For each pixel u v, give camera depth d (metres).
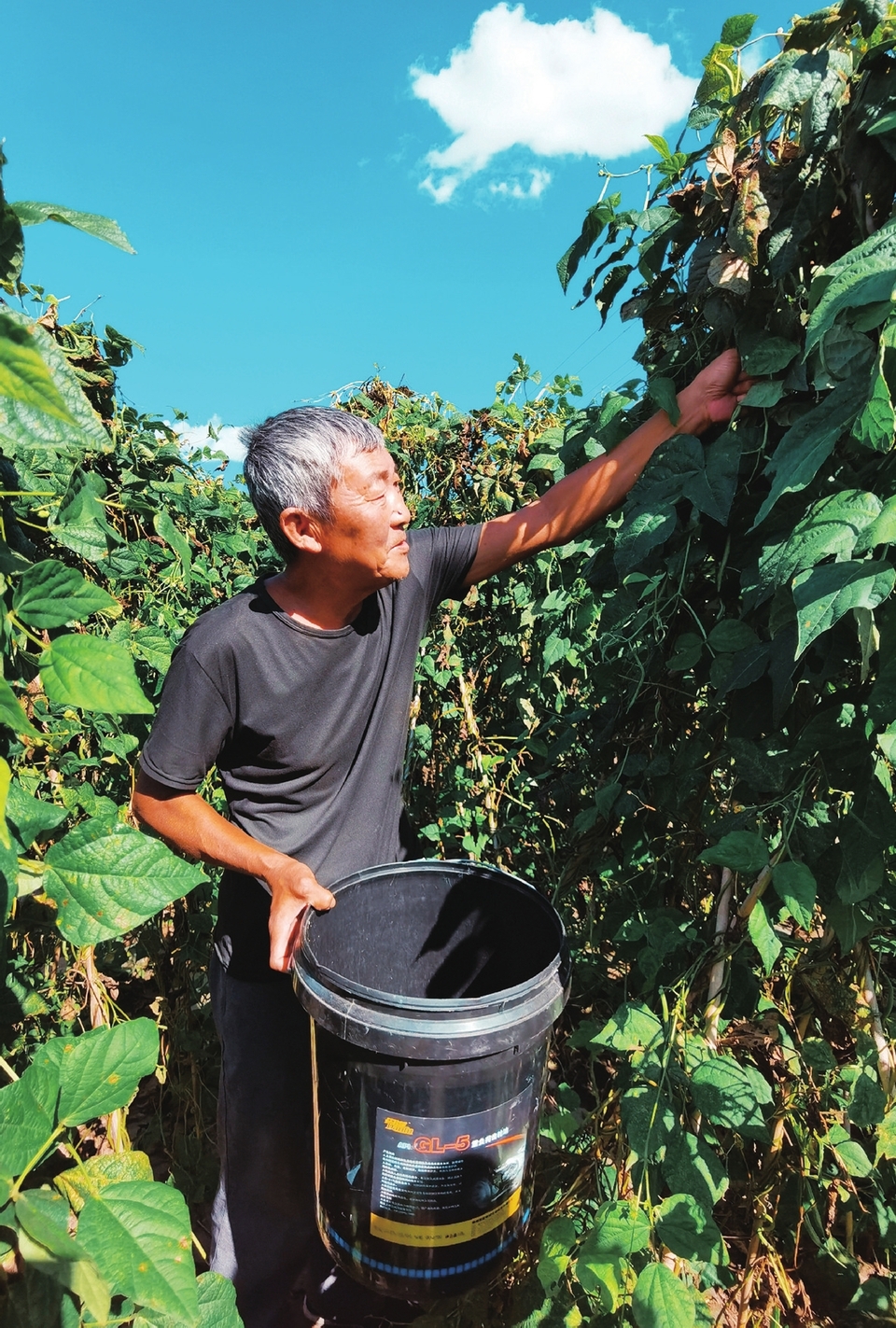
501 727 3.26
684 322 1.37
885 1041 1.26
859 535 0.82
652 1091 1.11
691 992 1.28
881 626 0.92
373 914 1.37
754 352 1.10
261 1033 1.54
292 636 1.45
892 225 0.80
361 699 1.55
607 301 1.46
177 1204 0.73
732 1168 1.55
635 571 1.36
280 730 1.50
